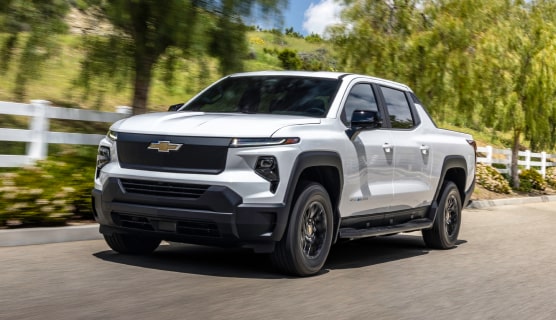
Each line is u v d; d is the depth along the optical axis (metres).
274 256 6.29
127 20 10.46
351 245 9.27
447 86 17.95
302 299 5.53
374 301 5.64
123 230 6.48
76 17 11.41
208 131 6.09
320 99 7.10
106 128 14.70
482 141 35.78
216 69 11.49
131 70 11.52
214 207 5.93
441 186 9.05
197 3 10.75
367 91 7.73
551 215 16.61
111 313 4.75
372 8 18.62
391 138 7.77
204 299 5.32
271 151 6.04
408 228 8.17
